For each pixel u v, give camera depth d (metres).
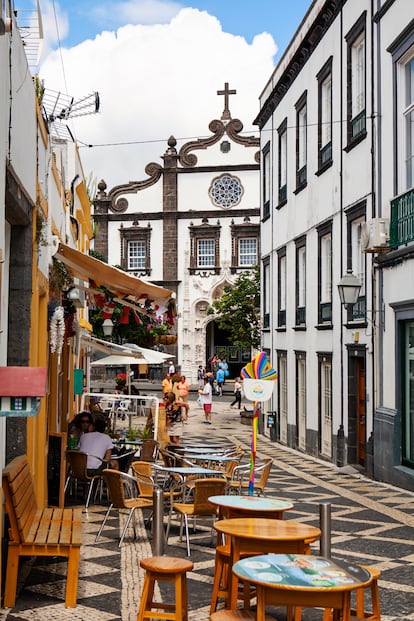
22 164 6.96
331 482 14.34
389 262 13.98
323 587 4.14
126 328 24.70
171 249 46.34
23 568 7.40
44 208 8.99
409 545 8.88
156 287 11.71
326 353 18.17
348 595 4.27
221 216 46.16
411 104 13.50
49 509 7.75
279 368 24.14
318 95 19.34
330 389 18.11
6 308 7.43
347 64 16.88
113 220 47.09
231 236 46.00
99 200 47.12
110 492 8.93
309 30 19.44
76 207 20.36
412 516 10.73
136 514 10.70
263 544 5.66
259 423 26.58
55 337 10.40
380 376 14.55
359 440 16.31
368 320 15.16
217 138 46.34
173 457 11.48
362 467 15.93
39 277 8.56
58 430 14.25
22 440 7.43
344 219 17.06
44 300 9.51
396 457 13.73
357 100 16.73
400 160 13.89
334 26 17.97
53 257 10.89
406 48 13.40
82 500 11.69
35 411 5.07
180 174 46.56
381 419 14.29
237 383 36.38
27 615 6.02
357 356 15.97
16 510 6.23
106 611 6.18
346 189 16.95
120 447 14.28
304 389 21.06
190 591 6.93
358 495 12.63
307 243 20.34
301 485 13.90
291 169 22.42
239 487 10.30
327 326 18.02
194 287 46.25
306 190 20.55
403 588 7.10
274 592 4.27
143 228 46.47
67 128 16.83
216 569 6.29
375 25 15.04
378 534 9.50
